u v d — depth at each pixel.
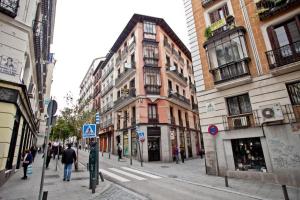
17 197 6.34
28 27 8.97
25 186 7.93
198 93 13.20
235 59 11.48
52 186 8.04
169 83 24.59
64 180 9.28
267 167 9.46
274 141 9.30
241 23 11.92
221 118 11.66
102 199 6.46
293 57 9.39
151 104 21.72
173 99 23.09
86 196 6.61
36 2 10.48
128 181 9.74
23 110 10.49
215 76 12.27
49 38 20.86
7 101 7.72
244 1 11.99
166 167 15.19
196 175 11.48
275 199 6.61
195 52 13.97
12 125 7.98
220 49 12.23
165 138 20.73
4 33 8.16
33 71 14.05
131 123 22.08
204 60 13.29
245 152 10.52
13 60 8.24
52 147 20.33
